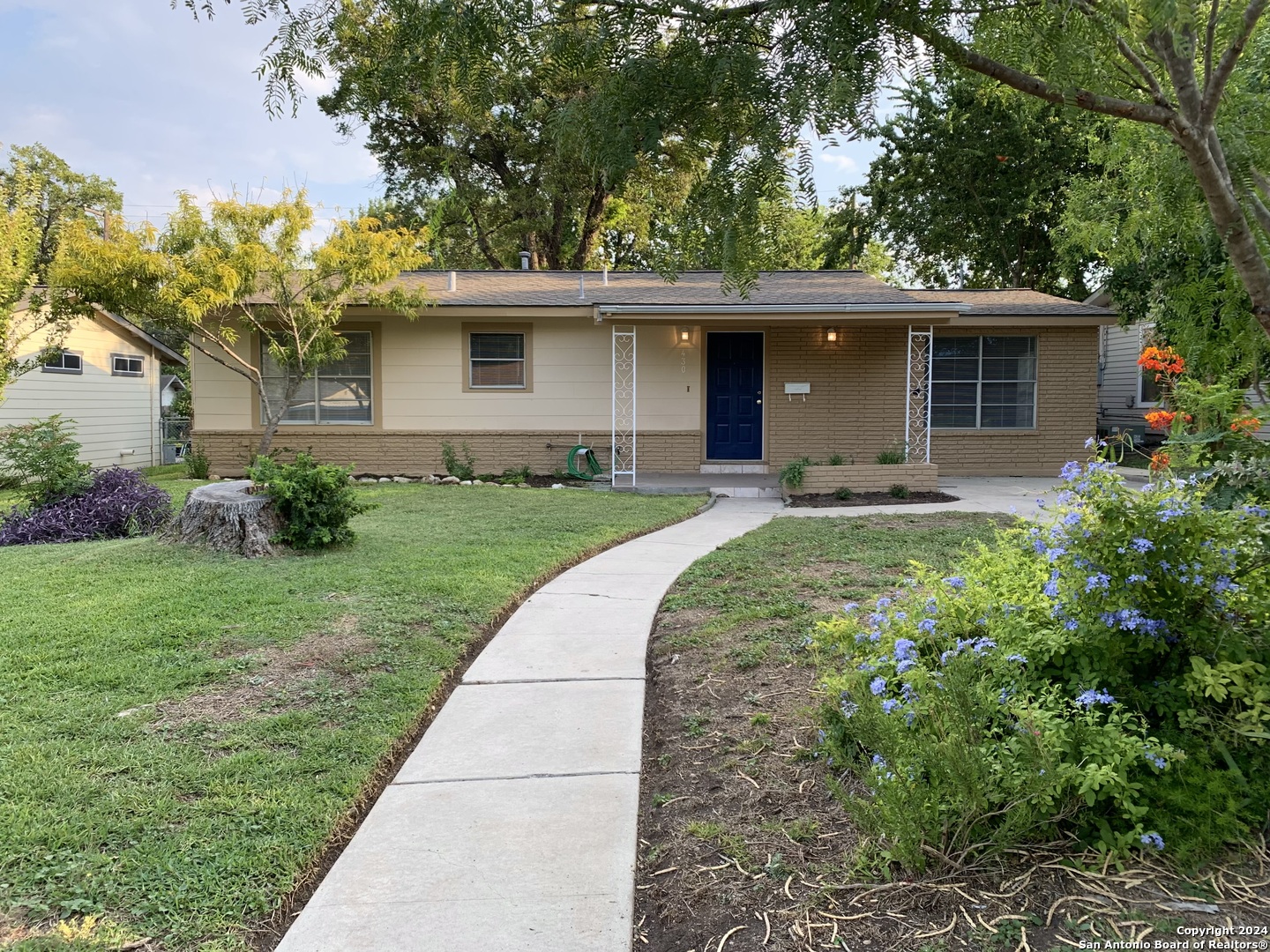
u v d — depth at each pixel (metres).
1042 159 20.81
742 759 2.95
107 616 4.68
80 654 4.08
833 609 4.74
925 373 12.92
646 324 12.06
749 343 12.90
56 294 10.75
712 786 2.78
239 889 2.24
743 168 1.99
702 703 3.56
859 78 1.85
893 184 22.98
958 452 13.23
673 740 3.20
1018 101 3.21
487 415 12.84
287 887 2.26
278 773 2.89
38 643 4.24
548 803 2.77
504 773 3.00
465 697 3.74
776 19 1.96
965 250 23.78
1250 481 2.59
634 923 2.12
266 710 3.46
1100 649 2.39
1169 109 2.02
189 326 10.76
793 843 2.37
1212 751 2.23
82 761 2.95
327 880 2.31
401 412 12.81
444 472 12.83
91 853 2.38
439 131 21.73
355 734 3.22
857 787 2.63
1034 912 1.93
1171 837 2.07
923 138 21.70
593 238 24.06
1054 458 13.27
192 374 12.64
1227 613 2.34
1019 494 10.77
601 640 4.60
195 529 6.65
